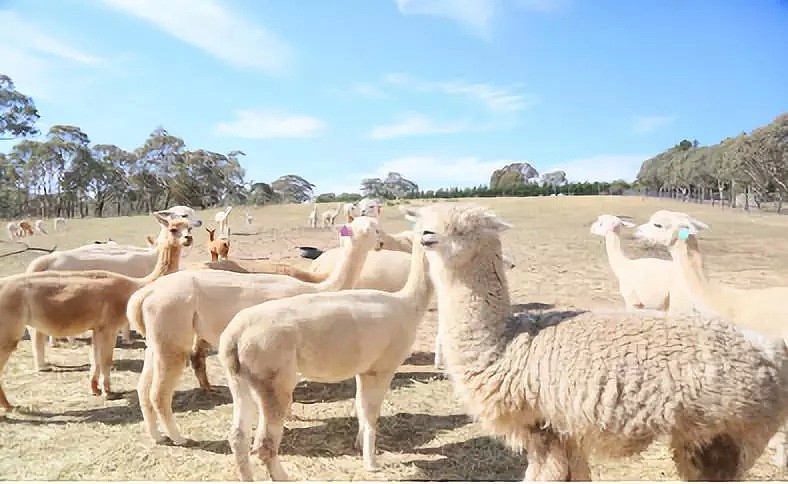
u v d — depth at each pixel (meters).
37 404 6.37
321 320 4.61
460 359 3.97
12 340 6.10
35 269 8.53
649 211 38.56
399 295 5.29
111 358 6.64
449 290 4.09
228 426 5.80
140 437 5.52
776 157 42.88
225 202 76.56
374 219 6.82
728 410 3.25
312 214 31.56
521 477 4.81
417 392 6.82
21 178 58.22
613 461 4.94
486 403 3.87
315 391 6.95
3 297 6.02
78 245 23.66
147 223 37.34
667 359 3.35
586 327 3.67
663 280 7.80
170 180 70.69
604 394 3.36
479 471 4.91
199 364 6.82
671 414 3.27
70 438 5.48
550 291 12.96
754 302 5.36
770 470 4.80
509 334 3.93
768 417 3.32
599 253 18.91
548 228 28.30
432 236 4.00
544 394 3.59
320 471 4.88
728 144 50.53
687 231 5.81
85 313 6.36
